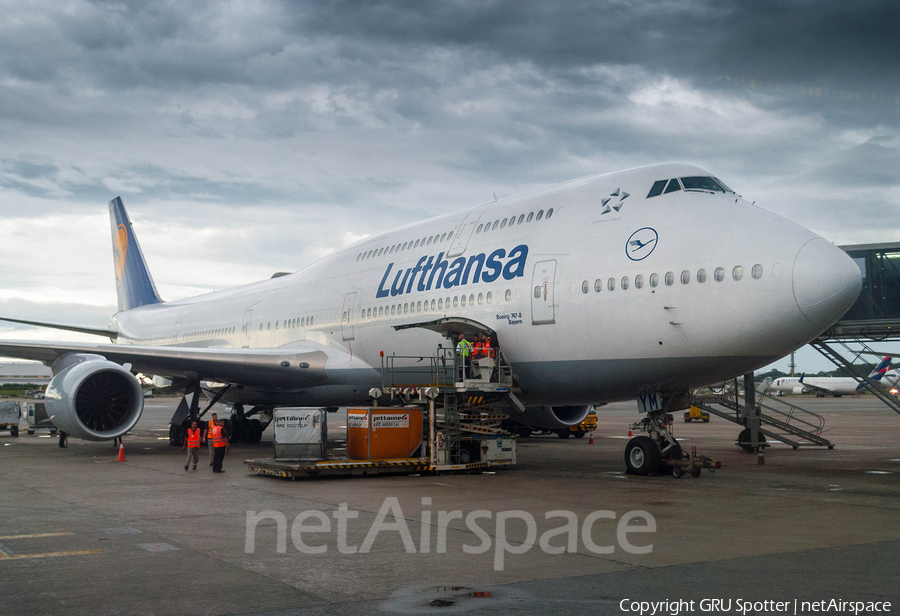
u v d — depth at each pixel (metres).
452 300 17.23
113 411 19.89
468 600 6.14
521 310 15.55
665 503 11.22
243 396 25.00
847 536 8.73
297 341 22.66
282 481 14.19
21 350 20.42
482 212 18.23
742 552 7.87
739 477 14.71
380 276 20.02
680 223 13.81
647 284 13.69
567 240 15.27
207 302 30.17
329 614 5.79
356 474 15.11
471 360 15.97
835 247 12.71
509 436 16.48
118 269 39.56
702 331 13.07
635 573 7.00
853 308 19.89
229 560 7.55
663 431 14.92
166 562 7.47
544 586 6.56
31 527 9.38
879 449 22.28
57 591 6.42
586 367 14.73
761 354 13.05
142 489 13.05
